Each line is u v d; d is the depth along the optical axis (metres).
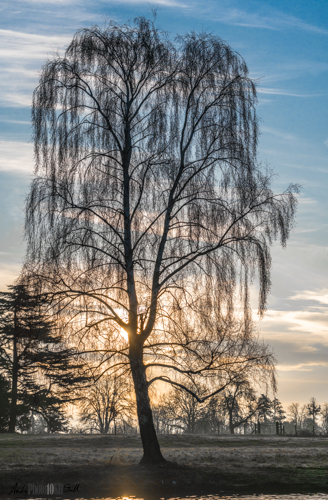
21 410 47.59
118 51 17.14
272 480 14.44
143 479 14.28
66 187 15.91
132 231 16.70
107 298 16.56
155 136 16.59
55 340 15.88
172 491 13.18
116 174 16.62
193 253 16.08
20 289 15.38
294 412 115.62
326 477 14.96
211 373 16.38
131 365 16.86
